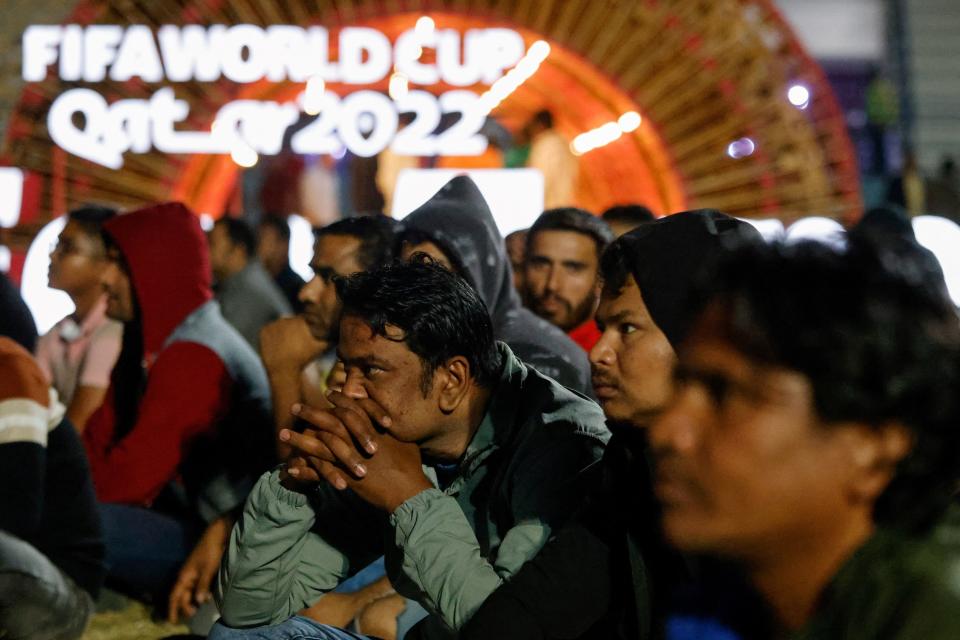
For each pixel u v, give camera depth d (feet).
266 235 30.35
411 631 10.62
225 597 9.80
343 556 10.23
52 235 30.37
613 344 8.84
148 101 40.27
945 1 59.31
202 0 40.50
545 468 9.64
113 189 40.22
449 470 10.19
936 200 40.27
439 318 9.28
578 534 8.94
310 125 39.50
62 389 19.60
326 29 39.45
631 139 42.80
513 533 9.55
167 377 16.16
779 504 5.41
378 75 39.45
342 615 12.41
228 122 39.40
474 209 14.28
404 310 9.21
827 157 42.68
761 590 5.78
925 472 5.47
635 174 44.32
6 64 42.52
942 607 5.14
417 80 39.75
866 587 5.38
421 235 13.93
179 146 39.55
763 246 5.51
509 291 14.51
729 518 5.48
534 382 9.98
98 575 13.50
